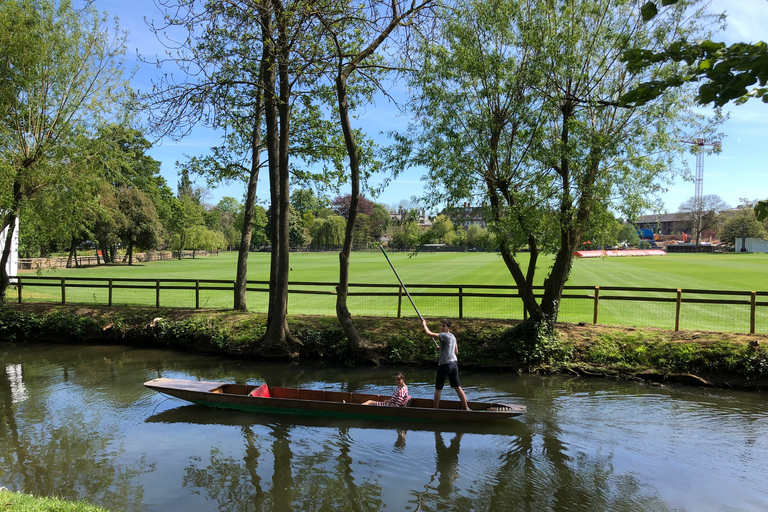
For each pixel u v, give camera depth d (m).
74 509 5.44
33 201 16.95
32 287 25.47
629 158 11.71
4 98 16.16
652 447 7.89
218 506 6.13
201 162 15.94
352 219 13.43
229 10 9.84
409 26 11.80
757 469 7.14
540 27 11.48
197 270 42.41
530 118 11.81
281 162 13.48
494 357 12.80
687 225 138.00
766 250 91.25
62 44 17.11
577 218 12.02
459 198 12.41
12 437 8.38
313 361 13.65
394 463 7.38
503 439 8.24
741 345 11.41
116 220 48.00
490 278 30.84
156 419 9.26
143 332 15.75
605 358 12.14
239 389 10.15
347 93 14.20
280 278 13.79
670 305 19.36
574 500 6.31
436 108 12.56
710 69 2.66
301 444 8.09
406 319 15.01
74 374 12.46
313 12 10.27
